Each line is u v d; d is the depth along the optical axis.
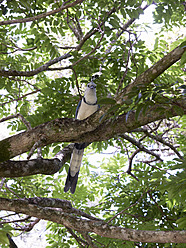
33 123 4.86
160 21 4.81
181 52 2.66
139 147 5.48
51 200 3.96
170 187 3.69
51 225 5.43
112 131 3.28
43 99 4.98
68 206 4.07
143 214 5.21
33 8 4.70
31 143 3.19
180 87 2.56
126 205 5.15
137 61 5.07
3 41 5.00
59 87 4.87
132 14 4.44
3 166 3.39
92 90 4.47
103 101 2.57
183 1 4.55
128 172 5.64
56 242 5.41
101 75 5.06
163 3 4.58
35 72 4.52
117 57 4.97
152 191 5.23
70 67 4.29
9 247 3.67
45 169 3.66
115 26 4.43
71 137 3.22
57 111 4.95
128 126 3.21
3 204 3.66
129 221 5.08
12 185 5.16
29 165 3.54
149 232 3.13
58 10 3.17
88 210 5.23
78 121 3.19
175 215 5.14
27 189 5.21
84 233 3.89
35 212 3.64
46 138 3.19
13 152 3.21
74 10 4.95
